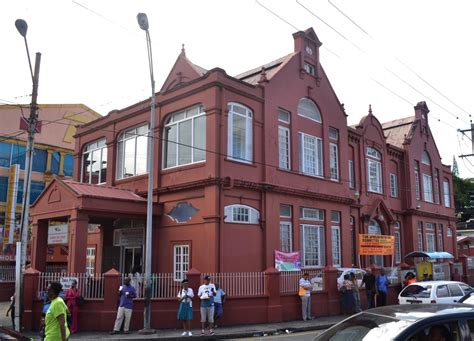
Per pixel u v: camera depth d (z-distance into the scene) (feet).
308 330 54.95
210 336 48.62
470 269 112.16
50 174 121.60
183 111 68.44
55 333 23.41
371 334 16.80
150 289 50.90
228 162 62.95
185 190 65.05
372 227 95.40
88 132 85.76
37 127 60.13
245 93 66.64
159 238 67.97
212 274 56.49
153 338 46.55
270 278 59.00
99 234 80.48
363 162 94.38
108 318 51.13
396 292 78.74
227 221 61.62
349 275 67.82
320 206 76.69
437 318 16.70
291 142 73.36
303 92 77.41
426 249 110.52
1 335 22.79
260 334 50.88
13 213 109.81
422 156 116.37
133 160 76.18
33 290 52.13
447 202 126.41
